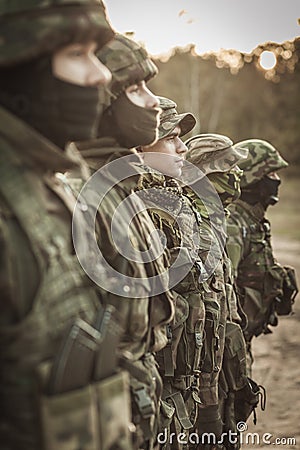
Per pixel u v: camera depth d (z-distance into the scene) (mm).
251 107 41969
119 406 2889
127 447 2916
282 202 34250
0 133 2775
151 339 3738
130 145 3873
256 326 7273
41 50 2762
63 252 2762
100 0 3031
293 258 18781
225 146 5996
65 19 2773
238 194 6184
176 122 5195
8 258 2635
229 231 6875
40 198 2770
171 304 3764
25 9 2758
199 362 4965
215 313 5301
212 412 5441
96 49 3057
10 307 2672
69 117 2883
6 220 2668
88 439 2717
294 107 42812
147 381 3527
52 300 2709
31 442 2693
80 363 2727
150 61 3902
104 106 3744
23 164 2779
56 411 2641
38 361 2684
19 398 2688
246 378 5977
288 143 42688
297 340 11180
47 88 2852
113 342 2900
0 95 2895
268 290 7293
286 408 8039
